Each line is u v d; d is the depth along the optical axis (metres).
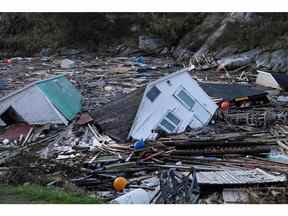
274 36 48.31
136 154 19.86
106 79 41.38
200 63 50.56
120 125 22.81
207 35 56.84
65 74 44.84
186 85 24.14
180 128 23.39
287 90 34.25
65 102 26.55
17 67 51.47
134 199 14.17
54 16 66.12
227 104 27.12
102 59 57.72
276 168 17.67
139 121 22.38
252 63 45.47
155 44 61.34
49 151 21.12
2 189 13.71
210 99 25.08
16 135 23.38
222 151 19.61
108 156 20.06
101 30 64.44
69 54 62.53
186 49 56.88
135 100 23.58
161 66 50.12
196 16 61.47
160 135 22.55
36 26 66.56
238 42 51.47
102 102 30.69
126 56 60.69
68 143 22.17
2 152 21.23
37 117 24.91
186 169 17.89
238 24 53.78
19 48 64.38
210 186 15.23
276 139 21.50
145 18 64.50
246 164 18.27
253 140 21.14
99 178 17.44
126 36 64.06
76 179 17.12
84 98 31.89
